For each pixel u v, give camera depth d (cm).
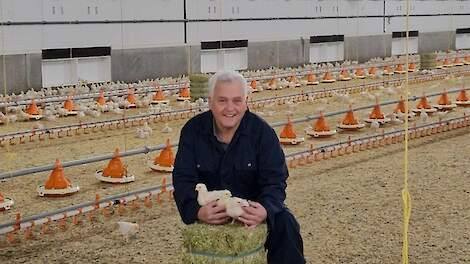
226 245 492
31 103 1812
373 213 917
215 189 527
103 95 2039
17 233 854
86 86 2284
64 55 2338
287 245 514
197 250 502
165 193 1038
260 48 3080
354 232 835
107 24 2459
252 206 496
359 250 770
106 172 1127
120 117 1777
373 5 3672
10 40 2162
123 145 1439
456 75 2972
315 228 852
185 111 1852
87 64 2438
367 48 3672
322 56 3450
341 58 3525
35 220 866
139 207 973
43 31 2259
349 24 3541
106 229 870
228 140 519
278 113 1911
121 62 2520
